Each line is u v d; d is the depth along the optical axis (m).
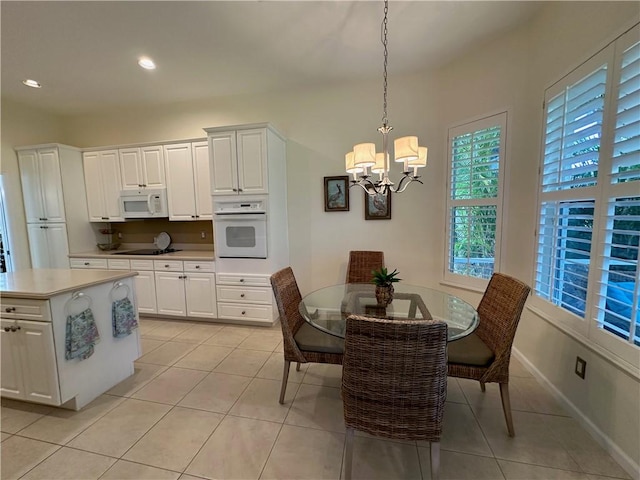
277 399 2.02
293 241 3.61
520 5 2.13
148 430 1.73
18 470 1.45
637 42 1.38
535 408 1.87
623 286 1.46
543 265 2.14
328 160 3.42
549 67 2.09
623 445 1.43
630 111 1.41
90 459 1.52
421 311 1.89
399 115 3.20
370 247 3.41
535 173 2.26
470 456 1.52
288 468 1.47
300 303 2.11
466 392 2.06
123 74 3.03
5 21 2.18
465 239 2.89
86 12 2.10
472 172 2.78
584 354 1.70
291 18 2.21
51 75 3.03
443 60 2.89
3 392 1.92
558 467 1.45
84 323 1.94
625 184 1.43
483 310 1.95
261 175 3.06
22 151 3.67
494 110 2.58
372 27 2.34
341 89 3.31
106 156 3.74
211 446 1.60
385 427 1.29
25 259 3.80
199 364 2.51
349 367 1.29
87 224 3.92
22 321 1.82
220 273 3.29
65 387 1.85
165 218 4.08
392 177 3.28
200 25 2.28
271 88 3.42
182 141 3.48
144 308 3.54
